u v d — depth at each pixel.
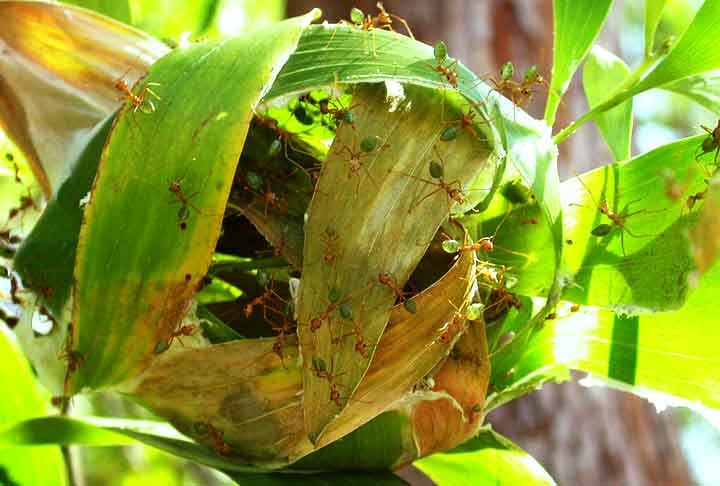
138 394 0.45
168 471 1.00
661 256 0.46
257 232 0.49
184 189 0.43
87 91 0.47
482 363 0.46
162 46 0.48
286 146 0.47
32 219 0.49
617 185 0.47
